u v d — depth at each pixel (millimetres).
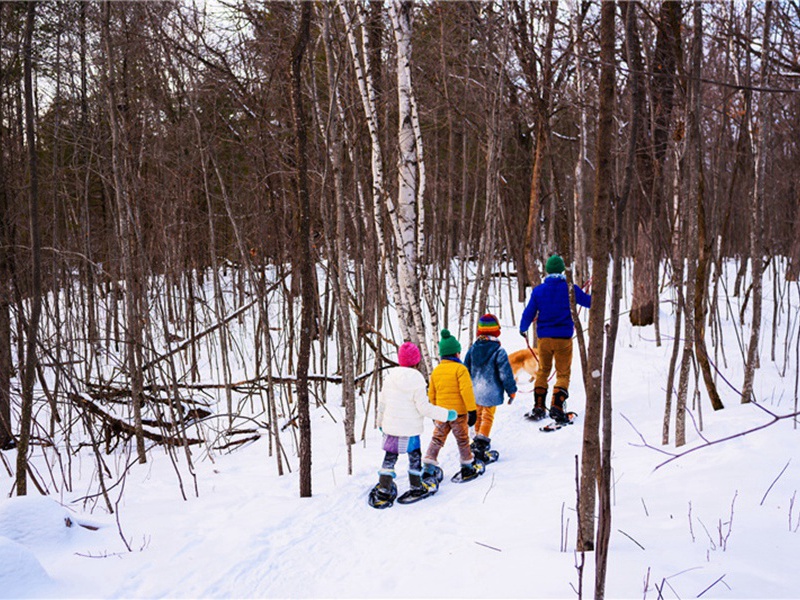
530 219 9062
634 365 8758
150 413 8391
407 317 7652
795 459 4355
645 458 4895
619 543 3514
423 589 3305
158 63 8383
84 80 9508
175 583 3574
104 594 3432
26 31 4996
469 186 15172
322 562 3840
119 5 7590
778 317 10750
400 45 7293
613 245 2842
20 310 6383
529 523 4012
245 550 4016
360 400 8812
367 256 9344
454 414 4953
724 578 3016
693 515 3758
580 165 10617
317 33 7648
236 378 10711
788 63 5676
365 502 4891
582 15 8406
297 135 4988
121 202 6793
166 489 5715
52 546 4102
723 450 4684
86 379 8812
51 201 12273
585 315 11555
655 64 6613
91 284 11367
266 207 9695
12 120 9984
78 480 6223
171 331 13133
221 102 9578
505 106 9766
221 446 7348
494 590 3139
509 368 5711
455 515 4426
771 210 13727
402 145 7430
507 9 8023
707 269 6098
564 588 3029
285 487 5461
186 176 11656
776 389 6578
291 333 8109
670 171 10539
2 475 6535
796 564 3125
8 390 6914
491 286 17312
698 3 4895
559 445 5887
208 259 15688
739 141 8273
